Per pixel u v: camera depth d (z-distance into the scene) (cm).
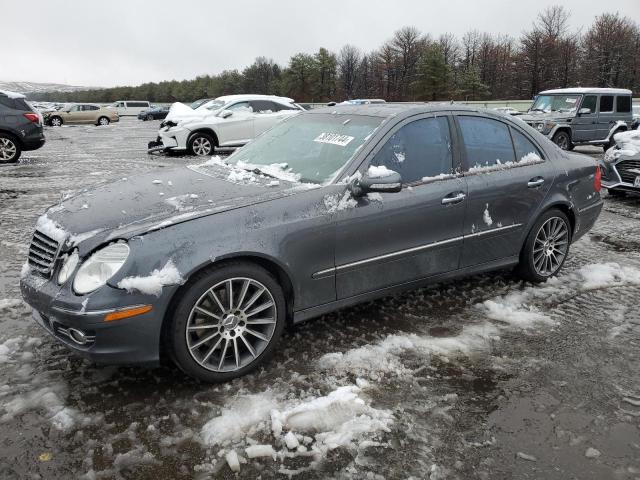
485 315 389
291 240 306
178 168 413
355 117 391
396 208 347
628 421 269
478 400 284
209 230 282
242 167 388
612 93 1584
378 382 298
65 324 267
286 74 8375
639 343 350
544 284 453
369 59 8412
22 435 249
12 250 536
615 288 447
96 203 318
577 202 461
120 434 251
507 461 239
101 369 306
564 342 349
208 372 289
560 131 1520
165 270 267
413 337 350
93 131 2966
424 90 7094
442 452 244
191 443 246
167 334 279
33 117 1277
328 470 231
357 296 346
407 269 364
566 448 248
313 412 268
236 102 1452
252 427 257
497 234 410
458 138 392
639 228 670
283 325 315
